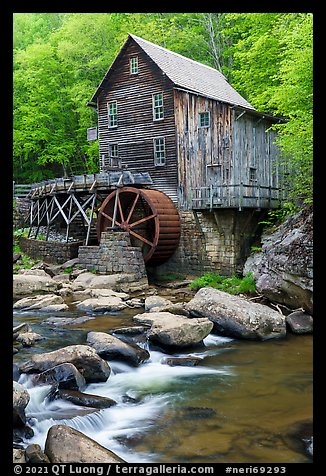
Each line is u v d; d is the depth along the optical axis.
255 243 15.95
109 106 18.95
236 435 4.92
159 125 17.33
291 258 9.73
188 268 16.36
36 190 20.78
